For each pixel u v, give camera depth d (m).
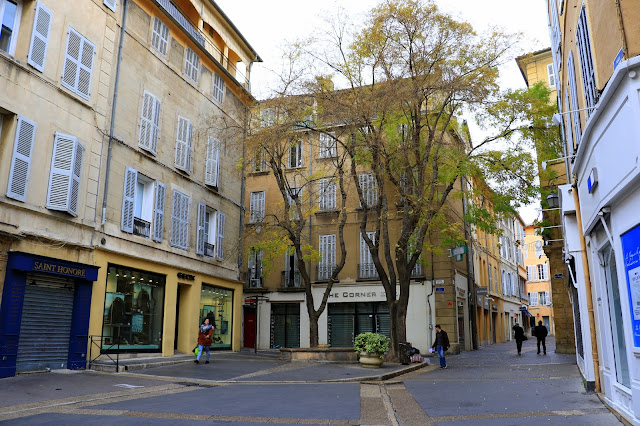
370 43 18.72
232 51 26.02
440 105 19.41
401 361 18.88
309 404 9.66
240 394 11.02
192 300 21.06
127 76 17.67
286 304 30.27
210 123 22.27
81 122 15.32
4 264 12.45
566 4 10.50
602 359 9.53
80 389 11.17
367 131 20.23
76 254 14.74
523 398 9.95
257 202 31.70
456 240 21.69
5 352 12.22
